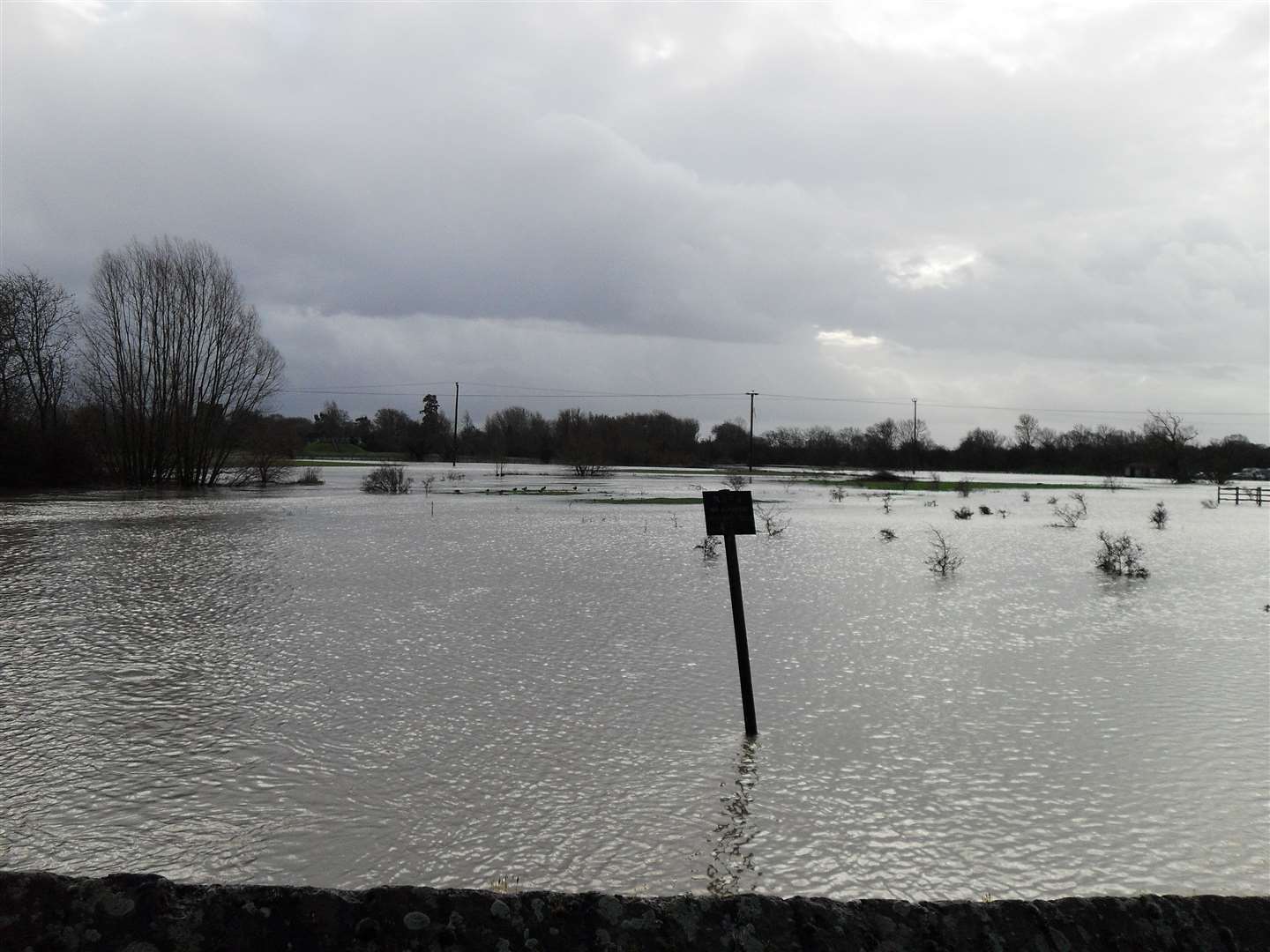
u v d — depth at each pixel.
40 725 8.45
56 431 54.53
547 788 6.86
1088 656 11.73
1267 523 37.34
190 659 11.15
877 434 145.00
